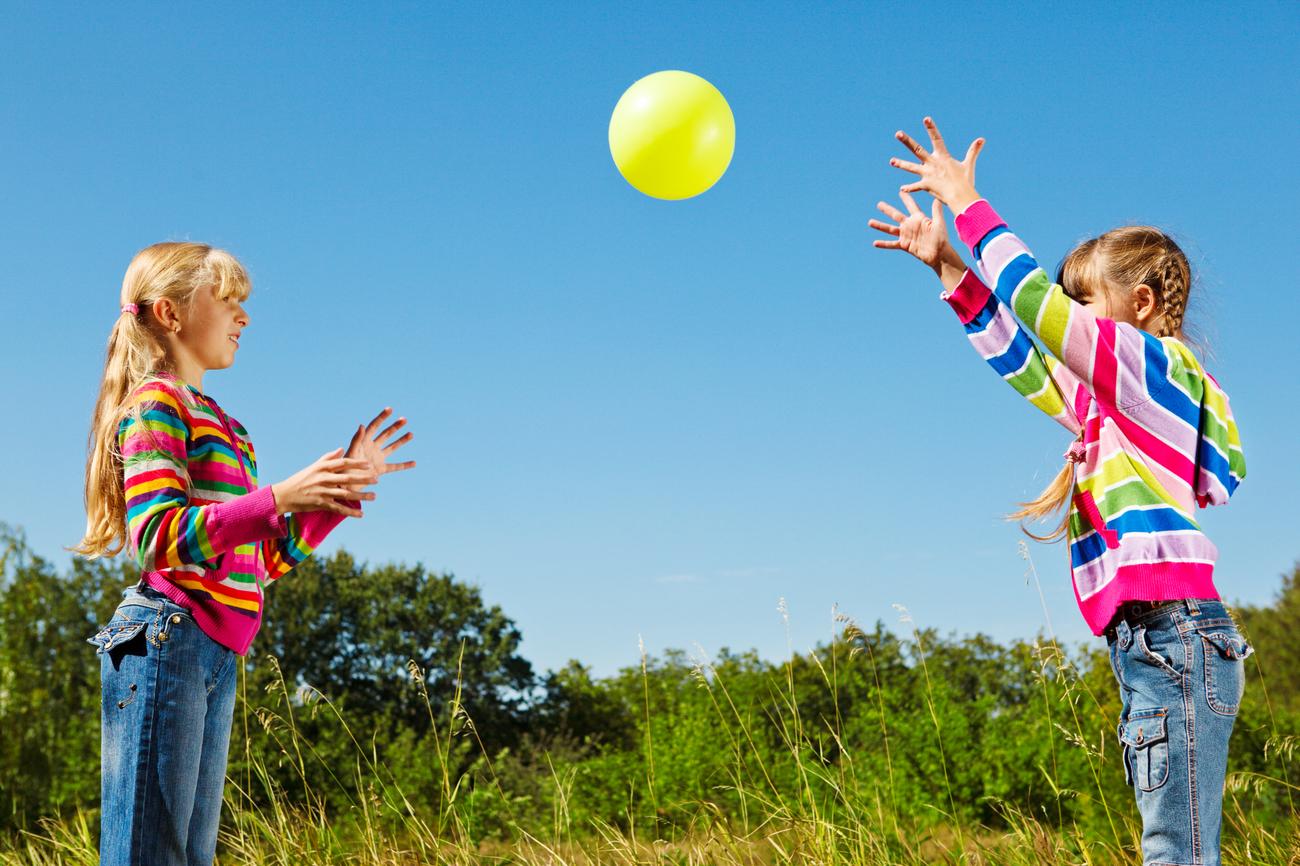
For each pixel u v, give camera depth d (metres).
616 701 23.28
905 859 3.63
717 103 2.46
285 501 1.92
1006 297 1.96
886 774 5.75
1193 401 1.92
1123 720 1.90
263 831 3.97
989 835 3.89
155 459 1.98
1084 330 1.89
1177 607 1.80
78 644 16.03
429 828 4.06
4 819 7.14
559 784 4.39
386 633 23.84
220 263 2.28
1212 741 1.77
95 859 4.31
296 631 23.59
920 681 9.66
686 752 8.55
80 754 11.49
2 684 11.00
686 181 2.49
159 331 2.23
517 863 3.90
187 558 1.89
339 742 9.05
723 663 11.25
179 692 1.95
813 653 4.18
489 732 23.30
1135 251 2.10
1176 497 1.90
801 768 3.95
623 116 2.49
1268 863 3.18
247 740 4.21
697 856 3.82
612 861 3.92
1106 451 1.96
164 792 1.92
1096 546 1.95
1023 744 8.05
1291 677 10.19
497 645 24.73
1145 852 1.82
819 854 3.54
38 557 12.19
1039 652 3.87
